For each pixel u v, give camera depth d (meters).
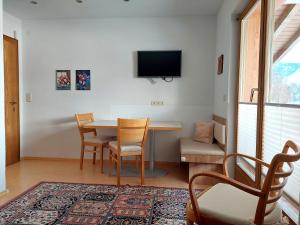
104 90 4.15
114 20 4.07
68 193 2.75
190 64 3.99
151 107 4.09
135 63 4.07
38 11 3.80
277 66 2.04
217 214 1.33
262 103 2.24
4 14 3.82
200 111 4.02
